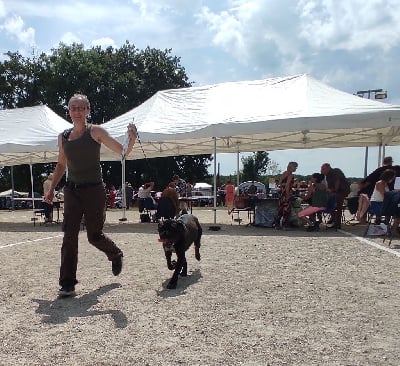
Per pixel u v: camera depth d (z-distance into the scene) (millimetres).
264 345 3426
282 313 4258
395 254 7469
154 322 4047
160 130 12469
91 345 3498
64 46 42656
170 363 3109
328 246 8484
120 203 28797
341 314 4203
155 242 9648
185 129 12219
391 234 9000
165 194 11648
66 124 16500
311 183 12180
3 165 22703
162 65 43562
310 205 12344
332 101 12281
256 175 52312
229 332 3738
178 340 3566
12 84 42000
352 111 11273
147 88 41719
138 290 5266
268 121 11500
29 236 11359
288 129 11367
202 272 6234
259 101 13086
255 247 8492
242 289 5215
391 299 4703
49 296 5098
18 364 3141
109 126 14016
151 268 6617
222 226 13023
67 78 40219
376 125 11008
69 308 4582
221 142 17734
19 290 5391
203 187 32906
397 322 3949
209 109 13211
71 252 5059
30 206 31250
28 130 14883
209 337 3623
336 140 17672
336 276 5848
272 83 14297
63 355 3299
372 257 7215
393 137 16047
